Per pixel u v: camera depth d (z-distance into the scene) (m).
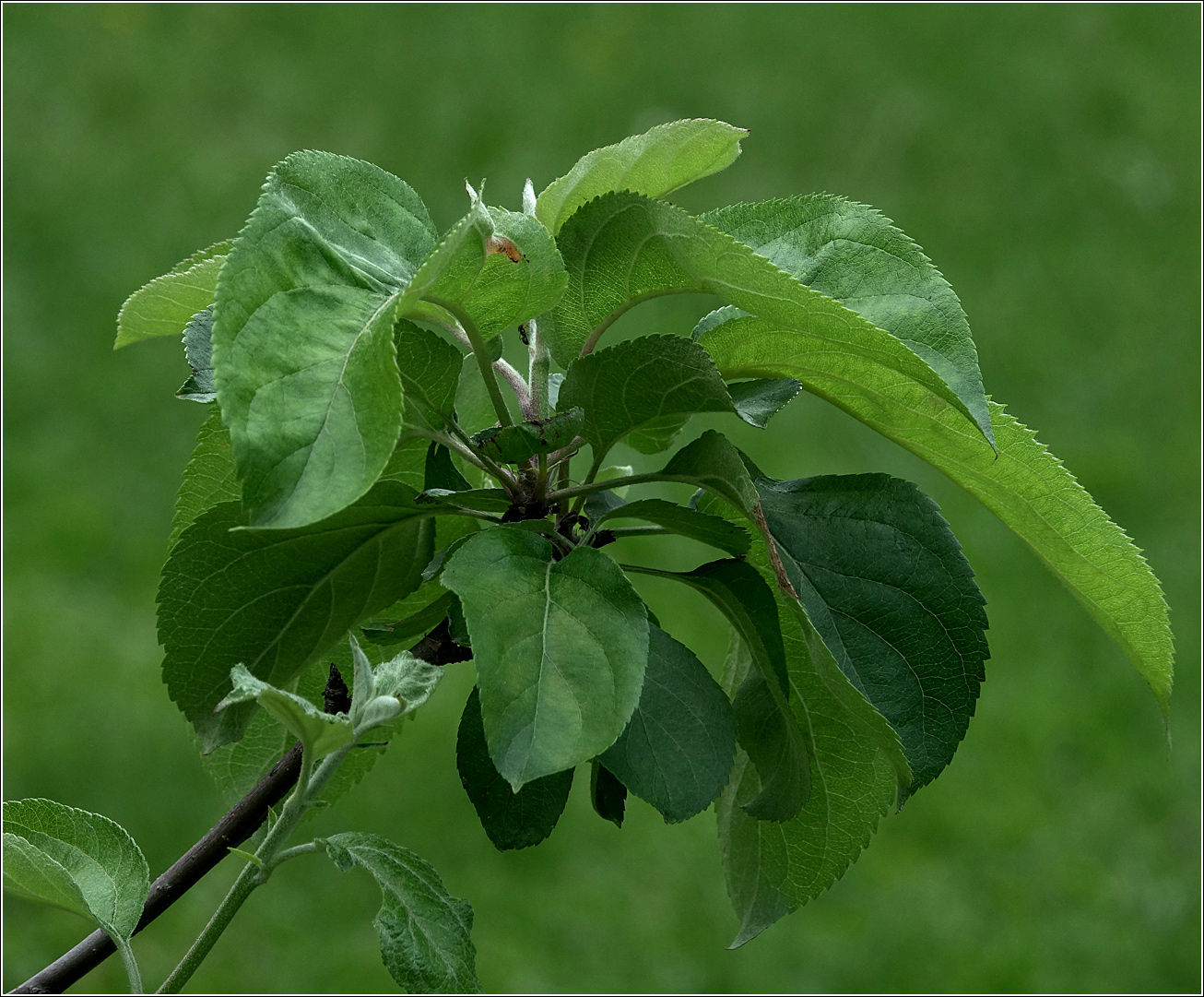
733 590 1.31
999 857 4.58
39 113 8.27
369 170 1.22
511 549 1.17
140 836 4.50
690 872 4.49
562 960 4.13
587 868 4.49
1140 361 6.86
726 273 1.20
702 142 1.38
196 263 1.41
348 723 1.10
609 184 1.43
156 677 5.11
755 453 5.93
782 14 9.56
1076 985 4.17
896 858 4.58
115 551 5.73
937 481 5.96
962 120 8.64
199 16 9.36
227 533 1.29
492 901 4.32
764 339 1.36
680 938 4.27
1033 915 4.39
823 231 1.34
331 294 1.10
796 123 8.57
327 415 1.03
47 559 5.61
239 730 1.38
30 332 6.83
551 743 1.06
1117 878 4.50
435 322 1.29
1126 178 8.12
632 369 1.22
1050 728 5.02
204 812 4.62
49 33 8.86
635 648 1.12
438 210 7.78
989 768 4.89
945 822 4.68
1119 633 1.46
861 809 1.49
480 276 1.18
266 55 9.02
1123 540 1.37
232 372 1.01
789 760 1.36
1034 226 7.82
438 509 1.31
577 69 9.02
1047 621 5.46
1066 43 9.28
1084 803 4.78
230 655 1.36
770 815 1.35
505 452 1.23
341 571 1.35
